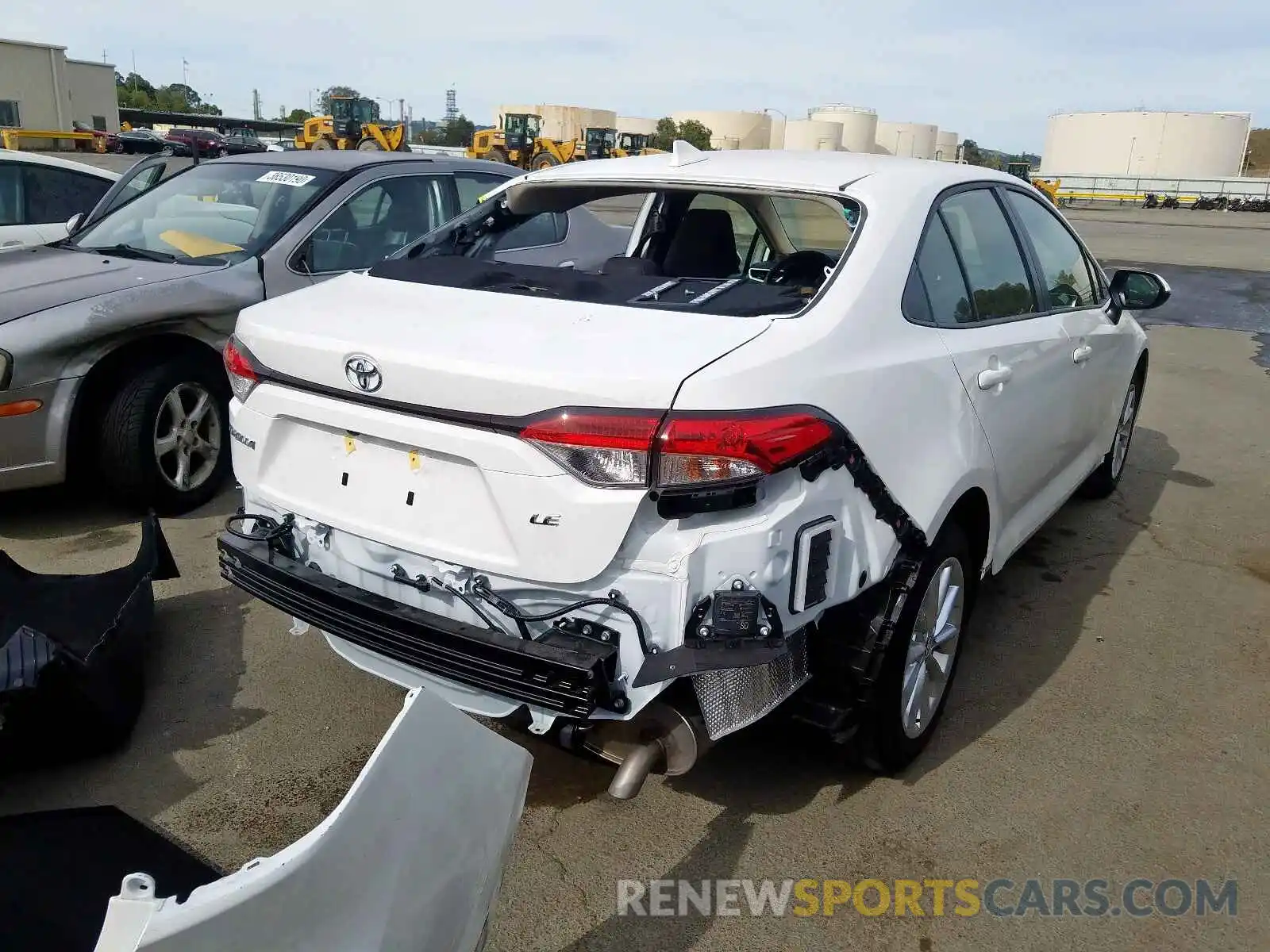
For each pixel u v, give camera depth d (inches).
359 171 221.8
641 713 92.4
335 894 57.2
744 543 87.7
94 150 1867.6
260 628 149.5
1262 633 160.1
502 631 94.5
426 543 96.9
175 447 186.7
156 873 79.0
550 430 86.9
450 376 91.1
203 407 191.5
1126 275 191.9
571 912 97.5
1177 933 97.5
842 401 95.3
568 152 1604.3
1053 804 116.0
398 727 64.7
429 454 96.0
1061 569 183.3
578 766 120.3
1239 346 408.8
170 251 206.7
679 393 85.7
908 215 118.0
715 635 87.5
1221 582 179.0
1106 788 119.2
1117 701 138.6
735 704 92.9
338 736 124.2
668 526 87.4
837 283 105.8
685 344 92.3
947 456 112.3
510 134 1578.5
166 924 48.4
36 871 77.9
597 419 85.6
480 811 70.9
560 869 103.1
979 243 135.5
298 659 141.3
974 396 119.7
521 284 113.9
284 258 203.5
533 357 90.4
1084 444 179.9
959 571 122.6
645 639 88.7
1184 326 454.9
